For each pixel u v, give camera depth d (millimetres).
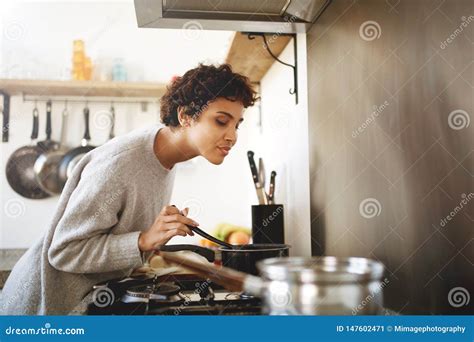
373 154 689
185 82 869
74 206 745
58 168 1218
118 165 782
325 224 873
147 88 1219
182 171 1169
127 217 787
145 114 1239
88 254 730
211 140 877
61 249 738
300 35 970
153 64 1254
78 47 1255
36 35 1275
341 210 801
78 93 1228
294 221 1027
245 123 1195
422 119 558
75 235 728
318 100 902
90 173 776
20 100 1217
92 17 1283
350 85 766
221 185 1177
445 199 514
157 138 860
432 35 534
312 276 641
